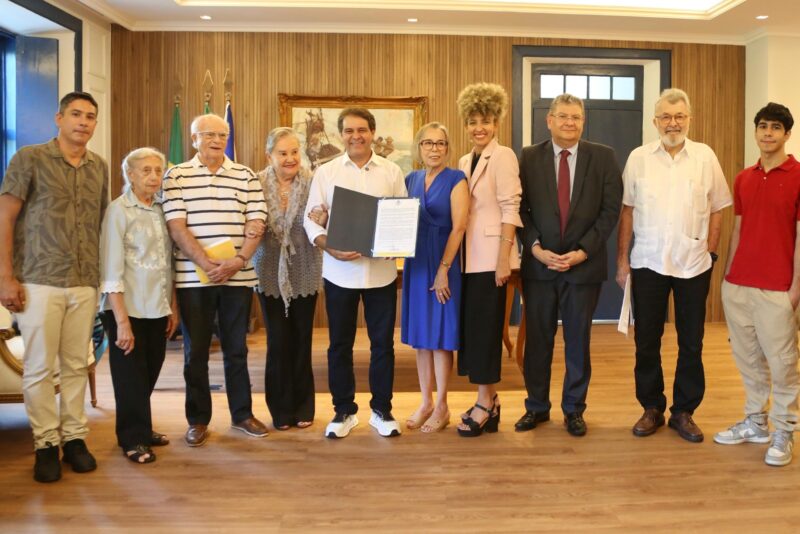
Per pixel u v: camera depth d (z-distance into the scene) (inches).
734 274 123.2
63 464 117.0
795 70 268.8
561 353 215.2
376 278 125.9
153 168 115.8
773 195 117.2
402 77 270.1
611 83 285.6
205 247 122.4
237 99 267.6
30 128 224.1
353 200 122.6
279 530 92.2
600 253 130.4
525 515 96.7
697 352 129.5
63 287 110.0
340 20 260.8
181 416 145.7
